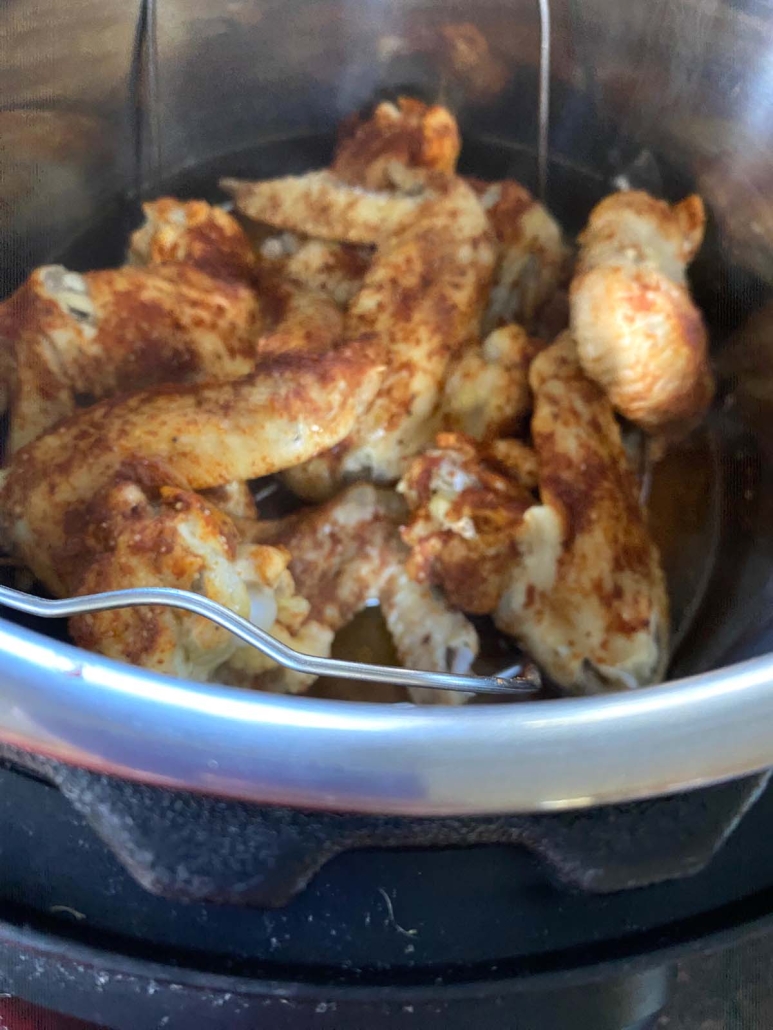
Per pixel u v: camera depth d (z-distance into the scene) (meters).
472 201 0.30
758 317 0.29
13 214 0.30
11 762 0.21
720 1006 0.27
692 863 0.21
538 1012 0.22
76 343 0.27
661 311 0.26
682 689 0.16
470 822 0.19
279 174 0.35
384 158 0.32
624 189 0.33
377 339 0.28
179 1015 0.22
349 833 0.20
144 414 0.25
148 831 0.20
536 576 0.26
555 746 0.16
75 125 0.31
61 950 0.21
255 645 0.20
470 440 0.27
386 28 0.32
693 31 0.29
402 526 0.27
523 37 0.32
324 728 0.15
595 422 0.27
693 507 0.29
